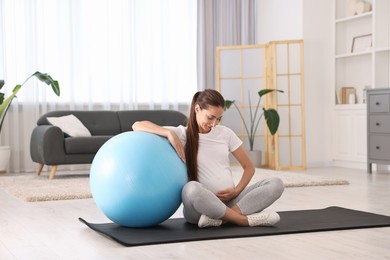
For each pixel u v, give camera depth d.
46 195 5.34
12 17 8.34
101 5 8.78
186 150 3.72
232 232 3.48
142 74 9.04
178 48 9.20
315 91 8.66
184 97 9.27
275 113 8.34
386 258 2.89
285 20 8.90
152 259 2.92
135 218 3.55
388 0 7.86
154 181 3.47
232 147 3.81
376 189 5.79
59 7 8.57
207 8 9.38
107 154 3.55
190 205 3.54
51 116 7.72
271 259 2.89
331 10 8.70
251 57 8.93
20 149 8.46
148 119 8.16
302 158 8.52
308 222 3.83
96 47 8.77
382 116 7.31
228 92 9.05
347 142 8.41
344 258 2.90
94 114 8.00
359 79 8.47
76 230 3.77
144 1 9.00
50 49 8.56
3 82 7.71
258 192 3.67
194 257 2.95
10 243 3.41
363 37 8.34
